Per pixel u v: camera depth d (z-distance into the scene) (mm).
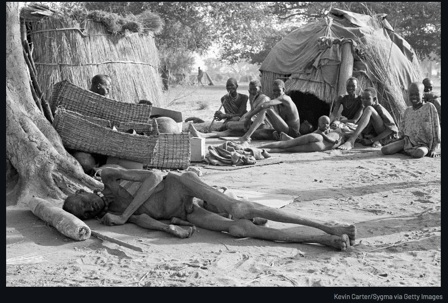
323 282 4562
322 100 15594
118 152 8812
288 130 14172
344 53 15586
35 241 5738
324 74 15719
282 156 12078
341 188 8422
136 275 4789
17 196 7309
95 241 5734
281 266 5008
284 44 17344
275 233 5676
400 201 7516
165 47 33094
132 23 13695
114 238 5750
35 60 12633
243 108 15695
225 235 5945
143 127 9508
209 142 13766
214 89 44312
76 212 6363
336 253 5348
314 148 12672
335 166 10594
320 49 15922
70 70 12742
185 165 9633
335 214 6773
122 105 9508
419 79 17141
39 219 6500
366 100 13508
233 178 9312
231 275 4789
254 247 5555
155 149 9523
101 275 4789
